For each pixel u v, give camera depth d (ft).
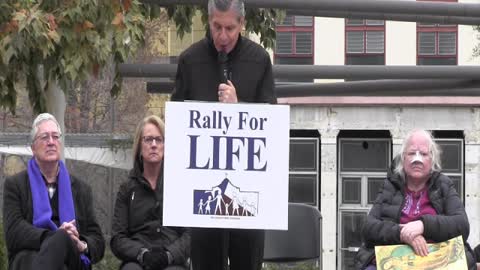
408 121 136.77
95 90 127.34
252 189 25.09
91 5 40.83
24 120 123.13
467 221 30.25
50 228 31.50
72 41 40.65
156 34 117.80
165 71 43.52
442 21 45.91
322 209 136.46
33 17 39.47
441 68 44.75
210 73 26.61
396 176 31.40
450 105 136.46
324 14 46.44
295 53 139.64
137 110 128.77
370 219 30.73
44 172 32.12
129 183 32.91
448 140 137.08
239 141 25.13
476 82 48.16
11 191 31.81
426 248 29.60
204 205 25.07
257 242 26.71
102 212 122.21
